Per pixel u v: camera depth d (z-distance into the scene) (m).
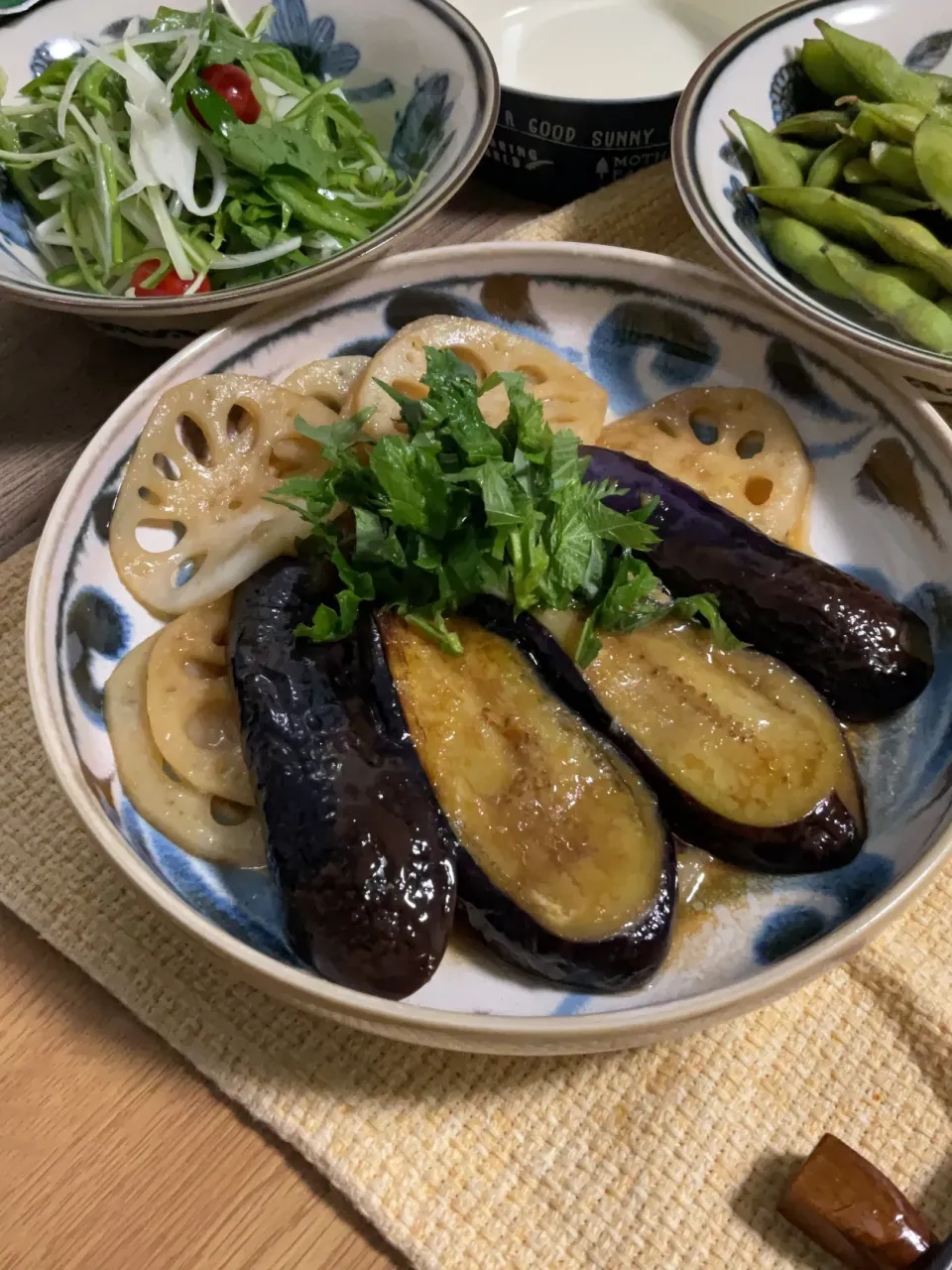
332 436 0.32
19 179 0.42
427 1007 0.27
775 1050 0.28
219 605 0.32
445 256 0.36
